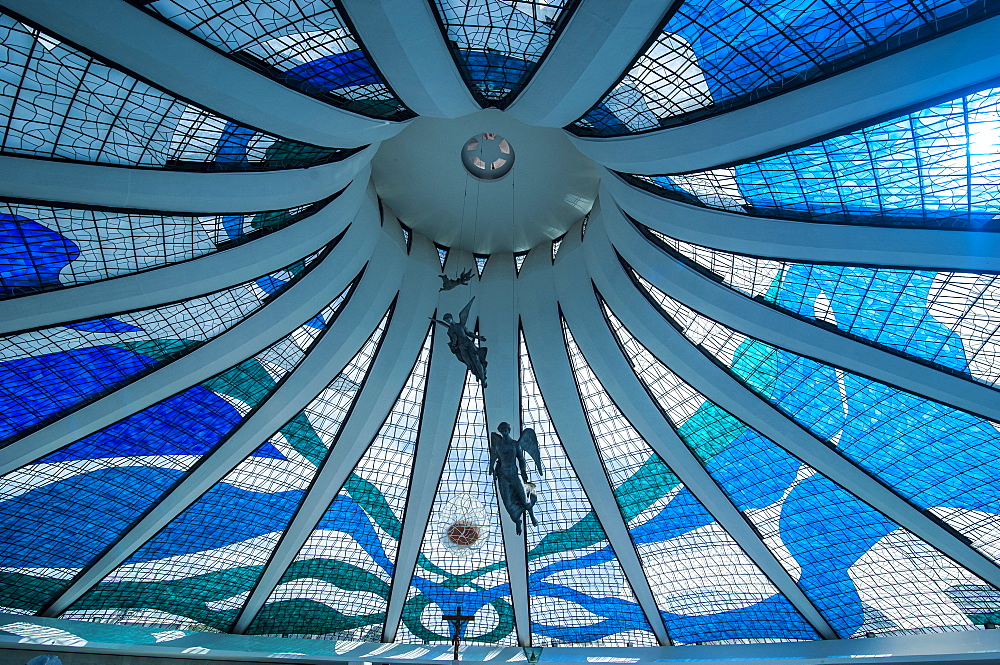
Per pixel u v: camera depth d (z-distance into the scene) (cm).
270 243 1550
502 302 2100
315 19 1058
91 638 1852
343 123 1332
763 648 2111
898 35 983
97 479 1705
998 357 1377
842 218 1327
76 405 1569
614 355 1927
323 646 2167
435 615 2286
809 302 1534
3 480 1573
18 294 1349
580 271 1989
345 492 2036
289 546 2045
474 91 1317
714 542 2052
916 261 1284
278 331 1697
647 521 2083
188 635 2042
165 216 1341
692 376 1803
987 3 898
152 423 1680
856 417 1648
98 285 1400
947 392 1453
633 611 2225
